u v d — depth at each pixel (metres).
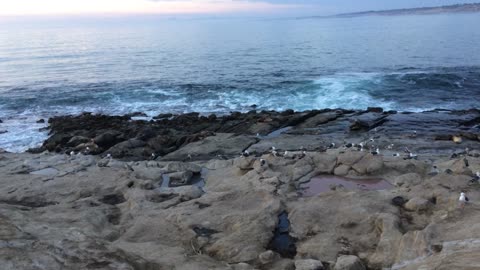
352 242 11.78
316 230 12.56
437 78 40.75
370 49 70.94
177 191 16.14
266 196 14.69
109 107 36.38
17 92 42.06
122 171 18.25
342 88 38.88
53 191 16.36
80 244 9.27
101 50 82.81
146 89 42.25
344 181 17.03
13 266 7.93
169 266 10.28
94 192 16.30
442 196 13.31
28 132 29.25
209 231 12.73
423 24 141.00
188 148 23.34
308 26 181.12
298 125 27.36
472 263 8.44
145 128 27.22
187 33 144.50
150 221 13.49
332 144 21.30
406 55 60.88
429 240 10.55
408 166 17.52
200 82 45.09
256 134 25.75
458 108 31.77
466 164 16.50
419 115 28.16
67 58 69.12
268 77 46.56
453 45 70.12
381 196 14.17
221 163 19.78
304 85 40.78
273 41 96.25
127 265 9.03
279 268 10.86
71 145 25.25
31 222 10.79
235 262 11.25
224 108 34.72
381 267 10.59
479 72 44.03
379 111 29.77
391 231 11.59
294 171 17.66
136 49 84.12
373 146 21.80
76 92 41.62
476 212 11.66
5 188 16.61
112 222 13.98
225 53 72.88
